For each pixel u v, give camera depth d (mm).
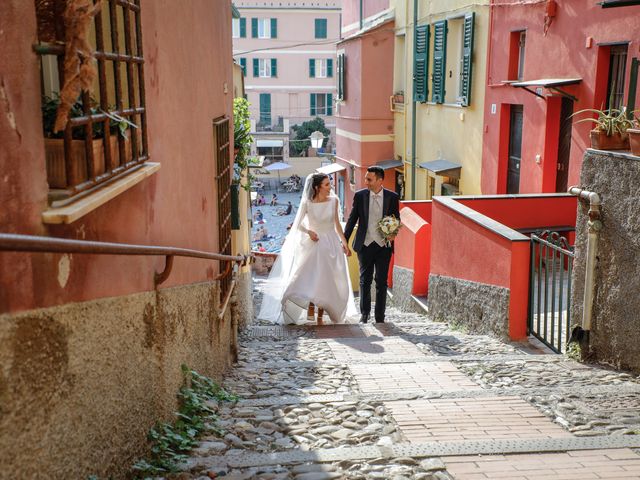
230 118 8859
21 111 2264
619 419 4367
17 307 2162
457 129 15672
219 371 6039
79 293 2697
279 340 8438
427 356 6684
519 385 5383
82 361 2684
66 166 2545
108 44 3676
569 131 11078
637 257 5453
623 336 5711
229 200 8312
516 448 3793
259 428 4230
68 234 2611
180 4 5047
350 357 6898
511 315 7406
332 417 4504
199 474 3393
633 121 5938
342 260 9266
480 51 14102
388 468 3523
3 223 2129
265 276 19594
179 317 4457
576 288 6320
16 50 2242
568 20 10414
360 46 21234
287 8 48469
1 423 2041
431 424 4324
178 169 4867
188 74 5324
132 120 3475
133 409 3346
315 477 3391
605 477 3398
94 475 2789
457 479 3387
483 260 8031
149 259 3822
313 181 9023
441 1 16281
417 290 11234
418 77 18047
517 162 13031
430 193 18109
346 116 23406
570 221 10984
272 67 49500
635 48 8672
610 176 5750
